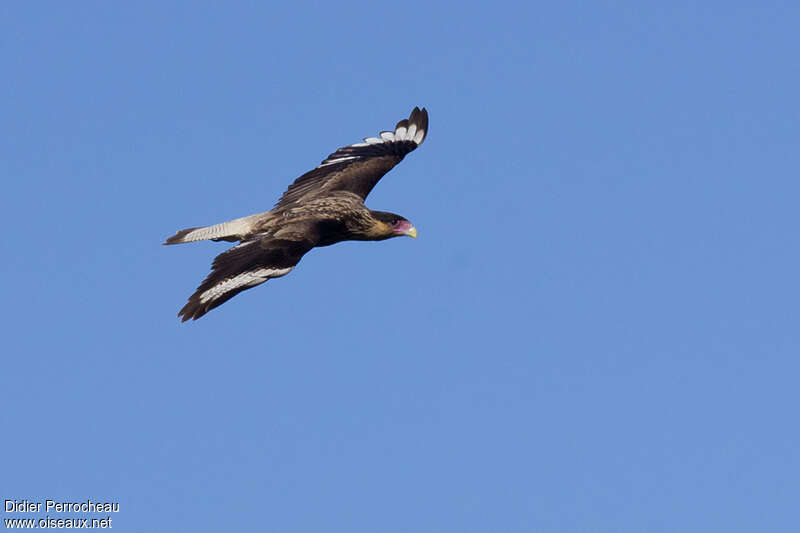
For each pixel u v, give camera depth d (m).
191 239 18.69
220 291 16.64
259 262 17.19
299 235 18.00
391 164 20.94
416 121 21.59
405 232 19.73
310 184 20.38
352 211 19.19
